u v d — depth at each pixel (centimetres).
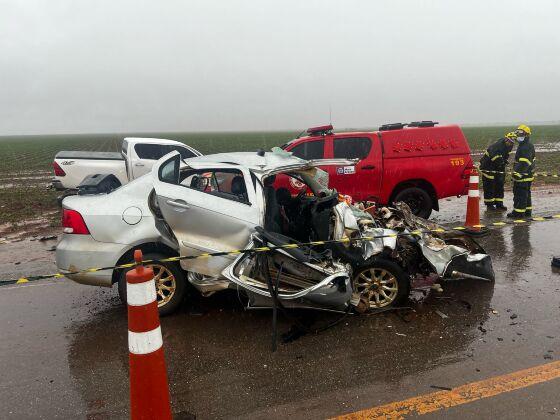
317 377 358
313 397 331
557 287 538
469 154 897
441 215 999
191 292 545
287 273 455
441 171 884
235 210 466
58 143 9438
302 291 424
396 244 492
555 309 474
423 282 561
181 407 323
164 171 465
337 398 329
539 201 1121
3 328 466
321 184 572
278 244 439
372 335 429
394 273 484
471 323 446
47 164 3070
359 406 319
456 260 505
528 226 857
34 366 388
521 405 314
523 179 907
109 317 488
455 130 900
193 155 1196
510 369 360
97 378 367
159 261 435
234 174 518
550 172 1700
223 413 315
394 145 885
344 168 877
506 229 835
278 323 459
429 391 334
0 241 841
